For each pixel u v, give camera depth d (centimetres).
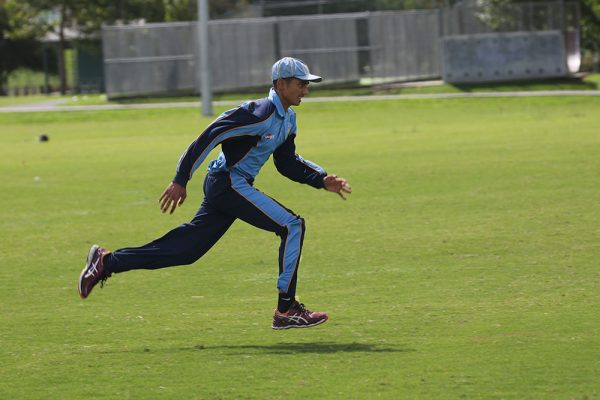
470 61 18212
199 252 2595
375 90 18012
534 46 18175
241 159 2541
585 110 12538
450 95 15850
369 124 11575
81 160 8256
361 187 5838
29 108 17088
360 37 18788
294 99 2533
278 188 5956
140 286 3378
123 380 2270
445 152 7594
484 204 4988
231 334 2694
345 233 4325
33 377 2317
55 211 5362
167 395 2148
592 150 7219
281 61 2516
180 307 3055
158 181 6575
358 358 2395
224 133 2469
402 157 7388
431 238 4112
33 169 7625
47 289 3403
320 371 2295
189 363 2398
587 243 3859
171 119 14362
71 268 3788
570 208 4738
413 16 19250
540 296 3011
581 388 2103
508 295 3044
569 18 18862
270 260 3791
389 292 3159
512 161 6769
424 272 3453
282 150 2667
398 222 4562
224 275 3531
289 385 2192
